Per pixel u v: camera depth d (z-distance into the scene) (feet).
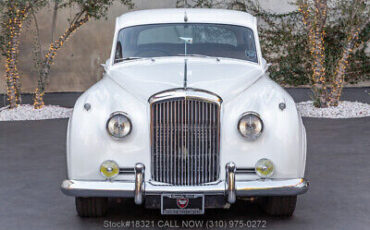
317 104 60.70
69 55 86.02
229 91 22.93
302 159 22.48
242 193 21.43
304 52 77.25
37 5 61.52
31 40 84.53
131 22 29.37
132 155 22.00
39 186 30.83
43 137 47.52
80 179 22.08
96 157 22.00
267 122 22.06
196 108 21.89
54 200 27.94
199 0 81.97
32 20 83.97
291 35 78.23
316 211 25.54
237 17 29.78
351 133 47.11
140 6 85.05
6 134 49.39
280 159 21.88
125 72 26.07
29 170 34.96
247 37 28.81
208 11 30.48
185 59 27.07
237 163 21.91
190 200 21.56
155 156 22.06
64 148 42.42
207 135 21.97
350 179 31.63
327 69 65.05
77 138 22.13
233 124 22.09
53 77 86.12
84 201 24.18
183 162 22.02
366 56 80.18
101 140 22.06
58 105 68.90
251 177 22.02
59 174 33.81
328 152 39.45
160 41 28.60
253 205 26.71
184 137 21.95
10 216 25.23
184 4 83.20
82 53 86.12
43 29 84.64
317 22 59.21
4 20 61.52
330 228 23.02
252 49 28.48
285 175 21.97
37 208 26.53
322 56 60.18
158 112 21.99
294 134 22.13
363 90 82.12
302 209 25.91
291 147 21.97
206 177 22.02
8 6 60.44
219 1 81.61
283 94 23.86
